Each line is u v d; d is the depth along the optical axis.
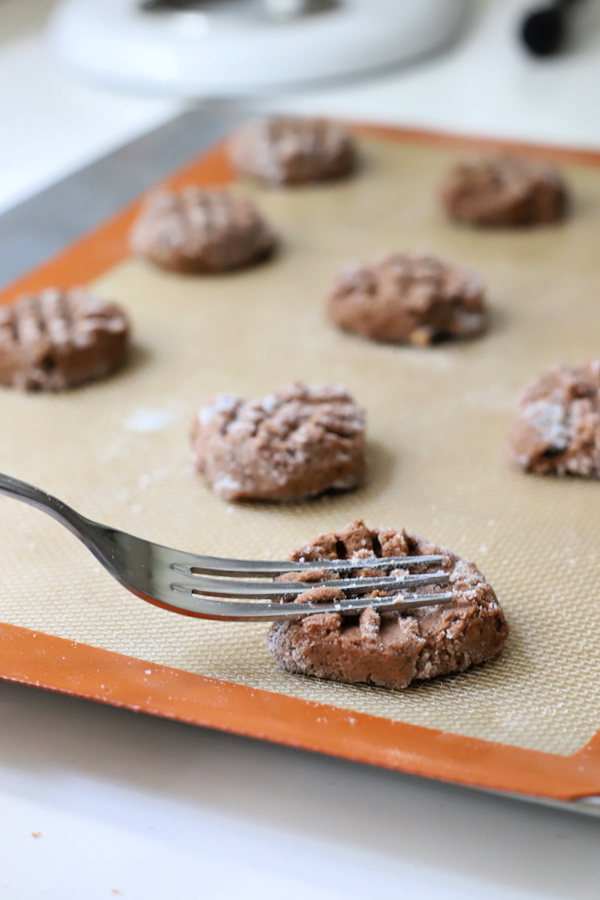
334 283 0.60
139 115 0.75
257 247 0.63
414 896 0.41
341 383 0.56
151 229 0.62
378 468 0.53
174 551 0.47
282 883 0.41
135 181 0.68
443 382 0.56
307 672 0.46
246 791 0.45
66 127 0.73
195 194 0.64
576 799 0.41
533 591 0.49
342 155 0.68
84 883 0.41
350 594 0.46
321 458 0.51
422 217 0.66
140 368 0.57
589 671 0.46
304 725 0.44
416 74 0.80
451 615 0.46
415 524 0.51
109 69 0.78
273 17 0.82
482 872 0.42
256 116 0.73
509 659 0.47
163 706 0.45
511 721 0.45
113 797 0.44
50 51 0.82
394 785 0.45
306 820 0.44
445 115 0.75
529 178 0.65
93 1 0.83
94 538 0.46
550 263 0.63
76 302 0.58
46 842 0.43
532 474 0.53
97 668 0.46
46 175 0.69
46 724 0.46
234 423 0.52
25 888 0.41
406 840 0.43
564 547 0.50
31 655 0.46
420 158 0.70
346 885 0.41
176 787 0.45
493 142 0.71
